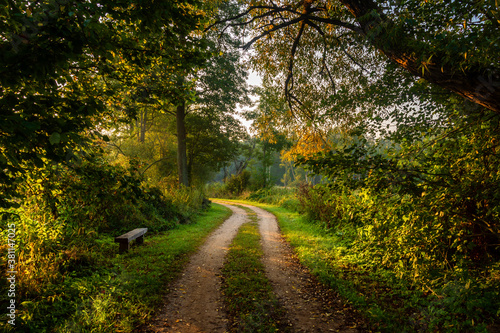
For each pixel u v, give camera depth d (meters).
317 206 11.78
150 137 24.38
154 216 10.69
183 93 4.89
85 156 3.57
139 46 3.93
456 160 3.84
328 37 7.40
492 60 2.66
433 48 2.94
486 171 3.51
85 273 4.89
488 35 2.61
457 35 2.80
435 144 3.85
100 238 7.82
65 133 2.60
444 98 3.89
